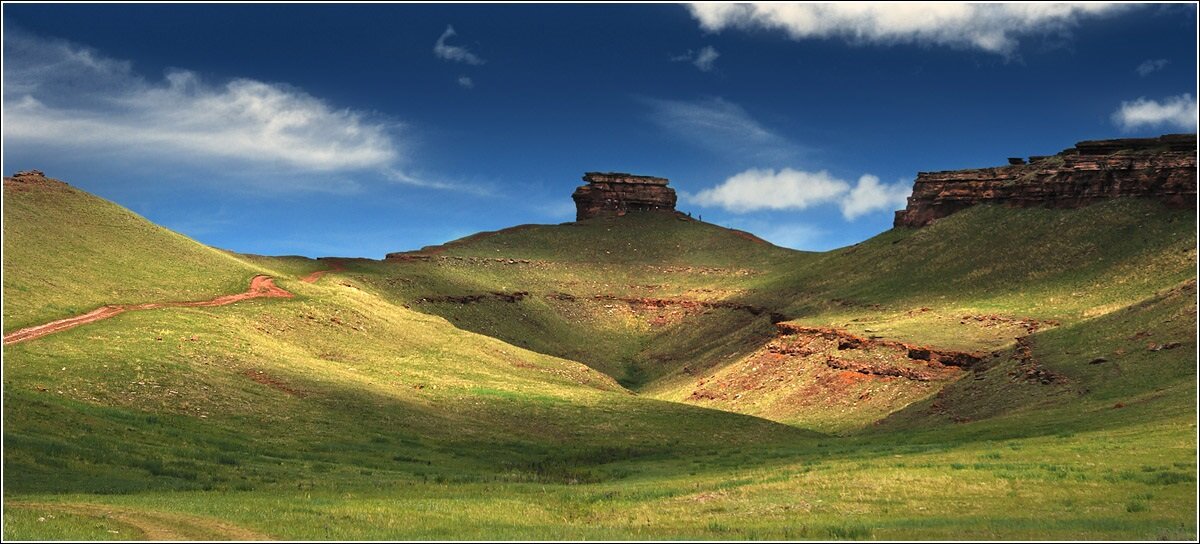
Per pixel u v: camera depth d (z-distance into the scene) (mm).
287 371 84875
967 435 73500
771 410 127625
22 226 123250
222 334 94062
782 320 184625
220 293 120375
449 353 113938
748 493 45312
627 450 72250
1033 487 44125
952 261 188000
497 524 38000
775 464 59281
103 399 68062
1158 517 37750
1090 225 179750
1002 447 58750
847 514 40719
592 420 83562
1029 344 113375
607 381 119938
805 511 41531
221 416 69062
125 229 139625
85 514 35250
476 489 48844
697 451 72938
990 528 35000
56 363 74500
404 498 45156
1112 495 42156
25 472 45938
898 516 40031
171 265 130625
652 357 198000
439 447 68562
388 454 63906
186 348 85438
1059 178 195500
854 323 150250
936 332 134875
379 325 120375
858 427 107625
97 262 120875
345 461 60312
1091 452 52969
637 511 42219
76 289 106812
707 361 176625
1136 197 182750
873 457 59094
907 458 55406
